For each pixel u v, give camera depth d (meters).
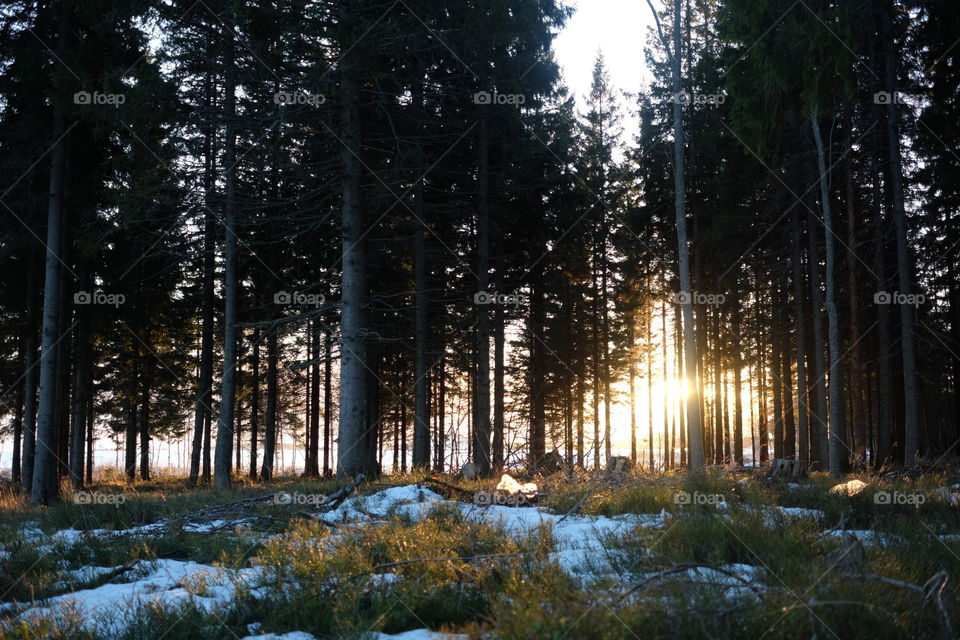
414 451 21.80
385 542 6.76
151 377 30.05
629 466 14.02
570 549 7.07
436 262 24.45
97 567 7.34
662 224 29.88
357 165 17.34
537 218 24.83
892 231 21.81
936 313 26.34
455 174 22.25
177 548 7.97
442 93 19.23
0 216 18.95
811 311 26.94
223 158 18.17
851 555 5.27
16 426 26.14
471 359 26.34
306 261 25.44
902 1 17.84
